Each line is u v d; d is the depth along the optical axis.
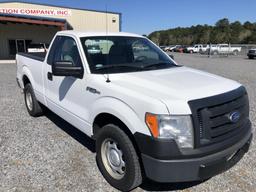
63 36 4.58
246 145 3.33
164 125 2.69
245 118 3.39
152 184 3.46
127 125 2.96
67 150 4.38
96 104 3.45
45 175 3.63
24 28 26.66
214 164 2.81
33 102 5.80
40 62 5.20
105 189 3.35
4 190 3.29
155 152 2.70
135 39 4.66
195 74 3.78
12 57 26.44
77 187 3.38
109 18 25.73
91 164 3.94
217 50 45.91
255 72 16.00
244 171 3.78
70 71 3.69
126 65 3.98
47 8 27.05
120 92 3.10
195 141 2.72
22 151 4.33
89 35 4.23
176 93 2.89
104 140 3.41
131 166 3.05
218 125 2.89
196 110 2.72
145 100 2.81
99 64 3.84
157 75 3.59
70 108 4.13
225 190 3.33
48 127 5.42
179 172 2.72
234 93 3.15
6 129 5.29
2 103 7.34
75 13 27.53
